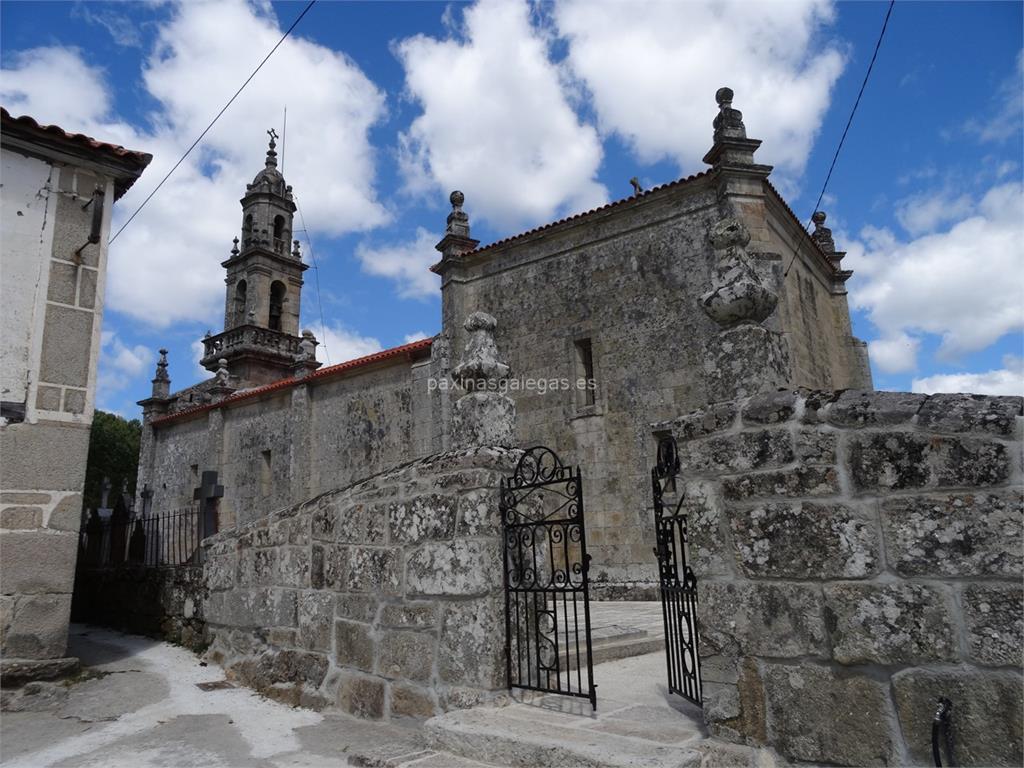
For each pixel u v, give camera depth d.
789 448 3.61
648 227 15.38
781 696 3.46
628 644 7.52
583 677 6.22
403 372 18.27
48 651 7.36
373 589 6.04
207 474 9.88
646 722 4.47
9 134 8.02
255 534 7.93
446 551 5.43
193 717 6.29
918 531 3.18
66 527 7.72
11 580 7.27
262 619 7.55
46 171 8.34
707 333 14.09
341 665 6.26
